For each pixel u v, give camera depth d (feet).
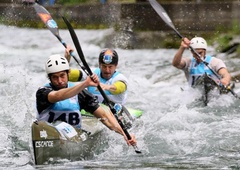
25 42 193.98
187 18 193.36
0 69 112.37
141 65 151.64
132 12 199.31
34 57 167.32
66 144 63.57
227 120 83.92
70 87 63.16
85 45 195.83
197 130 77.51
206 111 91.50
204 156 66.03
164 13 99.50
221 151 68.28
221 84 97.86
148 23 196.95
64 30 209.77
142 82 126.41
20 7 209.15
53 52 184.44
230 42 171.32
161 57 168.86
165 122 81.35
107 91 81.30
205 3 191.52
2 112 84.48
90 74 66.33
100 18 207.00
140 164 61.93
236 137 73.77
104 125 71.15
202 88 99.04
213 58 101.96
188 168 59.67
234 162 62.54
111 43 195.83
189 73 101.45
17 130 77.00
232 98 98.22
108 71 80.43
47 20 79.36
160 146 70.74
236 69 134.41
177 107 97.14
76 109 66.95
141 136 74.84
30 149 67.67
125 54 175.63
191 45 100.53
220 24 189.57
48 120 66.18
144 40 191.21
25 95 91.50
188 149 69.51
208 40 185.88
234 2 188.44
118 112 77.87
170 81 127.65
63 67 64.18
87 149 65.92
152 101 104.88
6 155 66.85
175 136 74.64
